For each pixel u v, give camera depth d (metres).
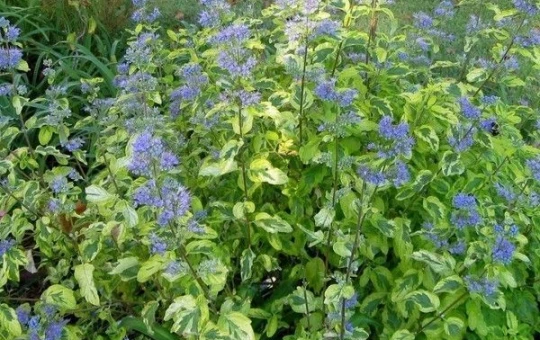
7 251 0.54
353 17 0.67
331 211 0.51
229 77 0.53
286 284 0.62
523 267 0.59
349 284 0.48
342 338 0.49
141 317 0.55
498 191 0.57
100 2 1.06
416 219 0.63
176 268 0.47
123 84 0.64
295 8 0.57
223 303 0.51
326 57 0.58
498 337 0.55
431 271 0.55
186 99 0.63
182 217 0.48
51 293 0.51
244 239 0.61
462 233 0.55
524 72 1.00
